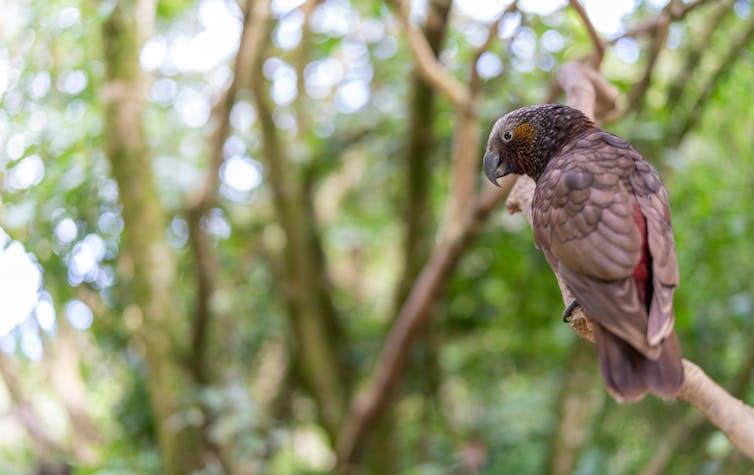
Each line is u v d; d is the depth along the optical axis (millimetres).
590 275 3275
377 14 6594
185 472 6168
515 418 8227
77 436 7160
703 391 3207
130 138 6180
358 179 8742
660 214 3434
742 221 6820
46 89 6391
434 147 7285
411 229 7316
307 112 7707
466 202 6055
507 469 8023
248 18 6203
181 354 6289
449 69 7012
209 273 7039
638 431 7988
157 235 6230
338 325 8047
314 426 8914
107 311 7141
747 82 6613
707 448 6164
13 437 7535
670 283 3221
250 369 8422
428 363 7965
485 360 8547
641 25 5422
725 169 7207
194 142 7578
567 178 3494
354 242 8500
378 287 9555
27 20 6203
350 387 8156
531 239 7395
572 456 7453
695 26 6547
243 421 6203
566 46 6664
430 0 6504
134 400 7664
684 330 7219
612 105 4555
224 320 8070
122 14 6180
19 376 7594
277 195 7258
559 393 7602
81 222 6453
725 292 7211
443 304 7793
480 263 7770
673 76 6809
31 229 6238
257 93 6938
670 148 6660
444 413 8203
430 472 6996
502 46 6680
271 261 7922
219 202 7508
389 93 7898
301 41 7160
